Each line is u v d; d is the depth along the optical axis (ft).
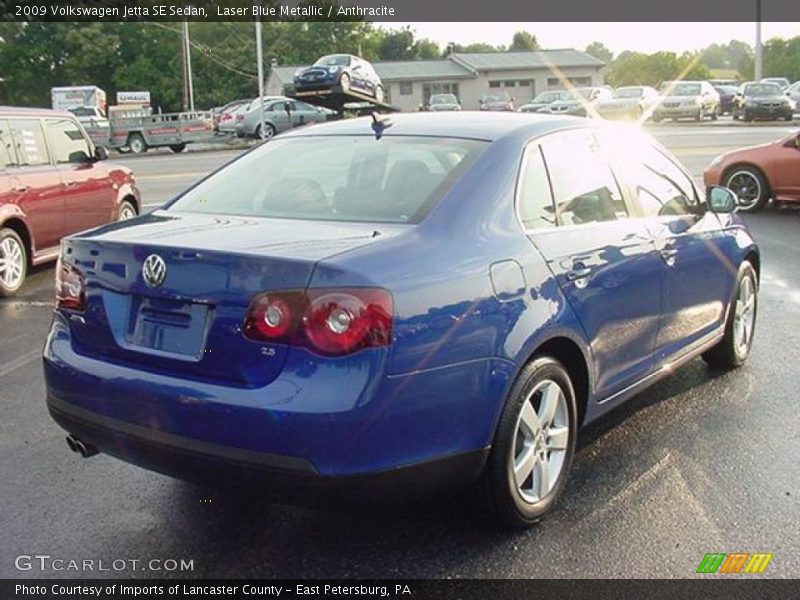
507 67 214.07
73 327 12.10
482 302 11.16
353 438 9.98
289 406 9.92
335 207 12.66
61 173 32.35
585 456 14.90
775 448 15.12
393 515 12.88
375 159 13.46
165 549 12.09
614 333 13.91
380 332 10.07
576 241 13.17
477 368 11.03
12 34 215.92
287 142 15.15
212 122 117.70
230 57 217.56
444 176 12.55
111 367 11.35
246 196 13.70
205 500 13.52
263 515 13.01
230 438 10.28
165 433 10.78
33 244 30.63
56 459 15.17
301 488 10.09
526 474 12.19
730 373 19.11
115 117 116.57
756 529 12.36
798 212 43.11
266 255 10.37
